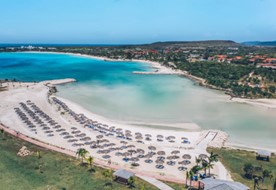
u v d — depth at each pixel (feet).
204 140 313.73
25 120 356.79
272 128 369.09
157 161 256.52
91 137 314.35
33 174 218.59
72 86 623.77
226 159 266.98
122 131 339.77
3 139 290.56
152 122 379.76
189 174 214.90
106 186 206.18
